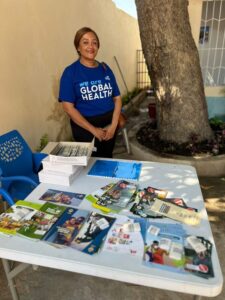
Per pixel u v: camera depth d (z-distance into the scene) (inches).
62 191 57.8
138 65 340.5
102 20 203.0
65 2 140.3
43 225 46.2
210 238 42.6
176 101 122.9
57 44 134.2
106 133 89.3
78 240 42.4
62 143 72.1
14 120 103.0
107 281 69.1
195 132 126.2
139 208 50.5
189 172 66.2
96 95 86.0
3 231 44.8
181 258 38.3
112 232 43.9
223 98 175.8
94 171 67.2
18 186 80.2
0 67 93.0
